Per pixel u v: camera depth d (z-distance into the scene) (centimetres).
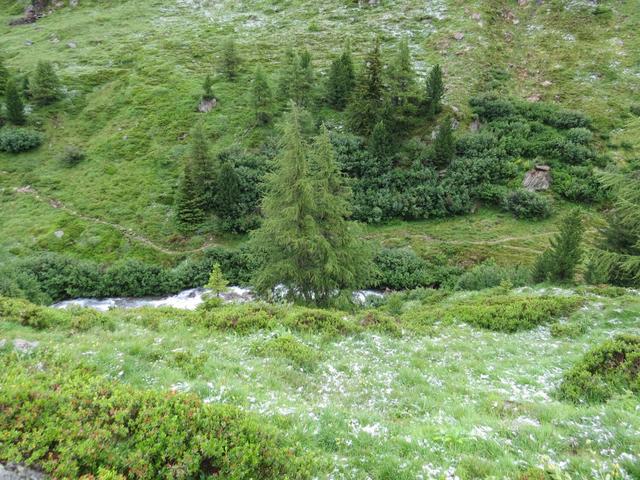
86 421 631
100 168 6275
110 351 1128
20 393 646
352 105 6238
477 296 3005
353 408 1014
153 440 611
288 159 2512
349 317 1995
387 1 10444
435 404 1077
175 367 1089
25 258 4625
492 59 7794
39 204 5644
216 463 609
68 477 510
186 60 8831
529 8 9306
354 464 708
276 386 1090
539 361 1491
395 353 1540
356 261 2775
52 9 12369
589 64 7519
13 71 8562
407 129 6241
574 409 992
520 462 688
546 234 4975
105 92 7900
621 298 2105
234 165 5878
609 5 8738
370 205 5512
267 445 668
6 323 1352
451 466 690
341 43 9162
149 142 6688
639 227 2302
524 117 6338
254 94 6538
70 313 1552
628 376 1176
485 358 1564
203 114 7106
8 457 506
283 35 9881
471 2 9344
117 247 5059
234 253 4856
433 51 8250
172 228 5359
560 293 2481
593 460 664
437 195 5444
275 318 1711
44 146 6712
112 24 11144
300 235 2512
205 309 1980
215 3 12131
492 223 5272
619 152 5734
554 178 5531
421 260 4712
